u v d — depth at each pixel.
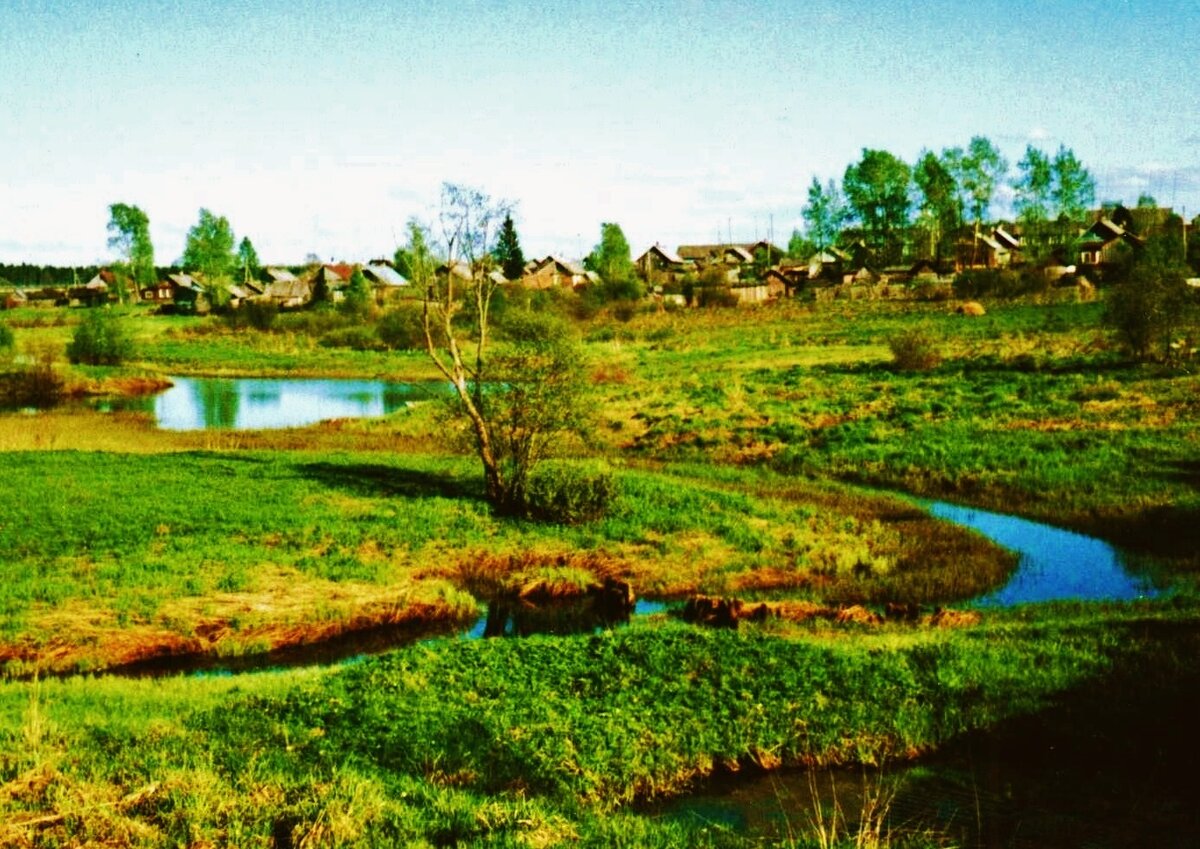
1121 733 12.08
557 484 25.41
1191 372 41.31
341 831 8.75
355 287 107.38
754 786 11.47
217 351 82.88
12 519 23.12
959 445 32.59
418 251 26.59
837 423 38.41
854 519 25.38
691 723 12.38
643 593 20.56
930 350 50.53
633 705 12.76
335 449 37.62
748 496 27.72
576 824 9.52
